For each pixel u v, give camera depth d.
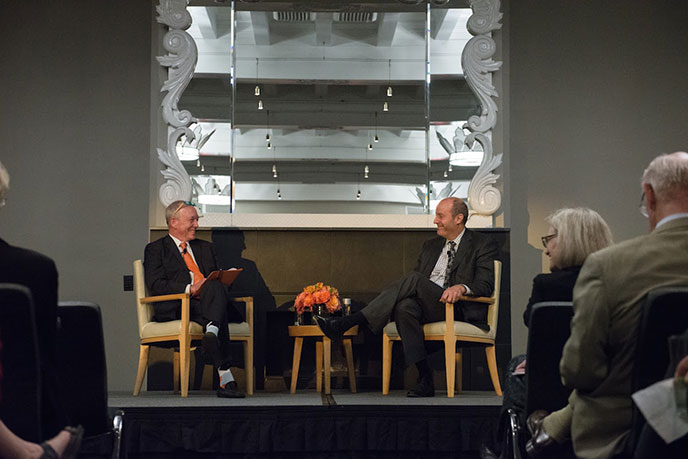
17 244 6.36
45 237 6.36
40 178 6.40
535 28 6.59
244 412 4.20
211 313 5.04
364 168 6.61
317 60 6.73
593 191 6.48
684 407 1.79
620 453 2.22
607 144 6.51
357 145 6.64
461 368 5.72
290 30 6.74
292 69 6.71
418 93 6.66
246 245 6.33
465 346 5.43
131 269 6.35
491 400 4.71
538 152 6.51
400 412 4.27
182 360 5.11
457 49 6.65
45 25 6.50
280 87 6.67
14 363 1.99
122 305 6.32
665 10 6.58
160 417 4.15
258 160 6.56
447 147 6.55
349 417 4.26
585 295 2.20
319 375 5.81
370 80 6.71
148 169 6.44
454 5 6.68
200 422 4.17
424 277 5.26
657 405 1.87
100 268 6.34
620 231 6.47
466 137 6.50
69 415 2.62
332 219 6.53
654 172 2.23
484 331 5.29
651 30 6.58
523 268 6.40
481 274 5.30
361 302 6.32
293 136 6.62
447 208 5.52
